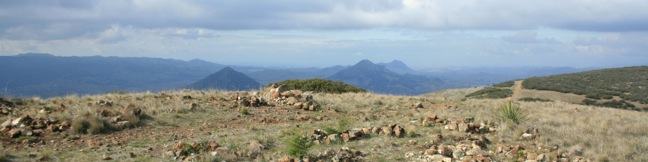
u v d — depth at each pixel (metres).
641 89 90.69
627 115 23.47
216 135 14.78
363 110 22.11
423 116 18.66
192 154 11.84
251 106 21.33
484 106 24.22
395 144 13.28
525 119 18.39
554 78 112.50
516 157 12.13
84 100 20.94
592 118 19.14
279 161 11.02
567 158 12.14
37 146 13.23
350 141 13.72
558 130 15.54
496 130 15.50
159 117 17.64
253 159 11.63
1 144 13.23
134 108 17.34
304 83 33.72
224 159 11.36
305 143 12.45
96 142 13.71
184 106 19.27
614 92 88.69
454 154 12.09
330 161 11.30
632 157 12.60
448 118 18.14
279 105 22.16
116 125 15.80
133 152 12.32
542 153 12.30
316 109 21.56
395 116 19.81
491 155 12.26
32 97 21.59
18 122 15.08
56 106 18.91
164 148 12.80
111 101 20.28
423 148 12.87
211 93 25.73
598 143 13.71
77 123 15.17
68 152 12.47
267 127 16.39
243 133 15.09
